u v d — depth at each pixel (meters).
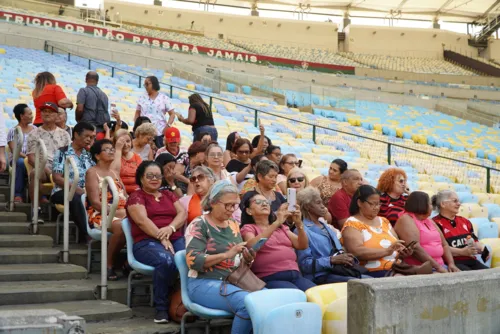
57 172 6.96
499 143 25.39
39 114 8.34
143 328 5.05
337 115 23.78
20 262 6.12
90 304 5.48
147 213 5.71
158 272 5.36
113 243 6.04
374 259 5.88
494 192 14.79
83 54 24.89
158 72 25.45
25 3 31.81
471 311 4.86
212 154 7.06
